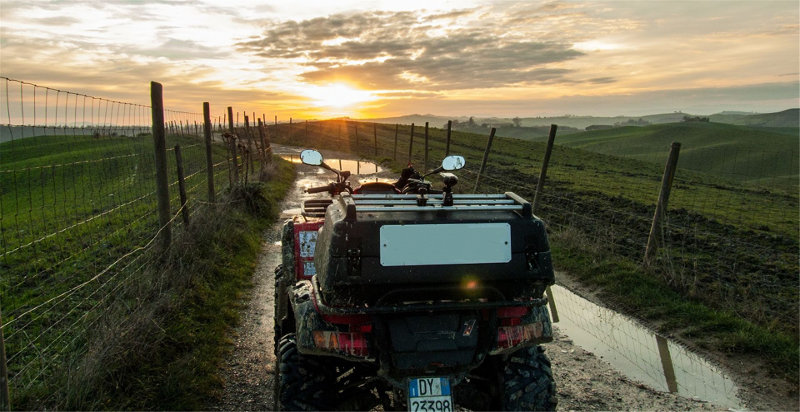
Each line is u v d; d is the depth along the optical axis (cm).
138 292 630
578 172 4234
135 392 458
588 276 927
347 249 270
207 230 956
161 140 770
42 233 1291
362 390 338
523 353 340
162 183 771
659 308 759
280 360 335
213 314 666
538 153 6506
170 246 775
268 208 1452
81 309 679
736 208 2667
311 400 316
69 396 420
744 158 11744
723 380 554
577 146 15612
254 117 2894
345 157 4497
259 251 1095
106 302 667
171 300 638
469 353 284
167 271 701
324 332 292
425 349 278
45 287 797
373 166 3547
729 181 5872
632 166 5981
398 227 275
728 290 831
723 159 11969
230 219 1142
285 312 425
